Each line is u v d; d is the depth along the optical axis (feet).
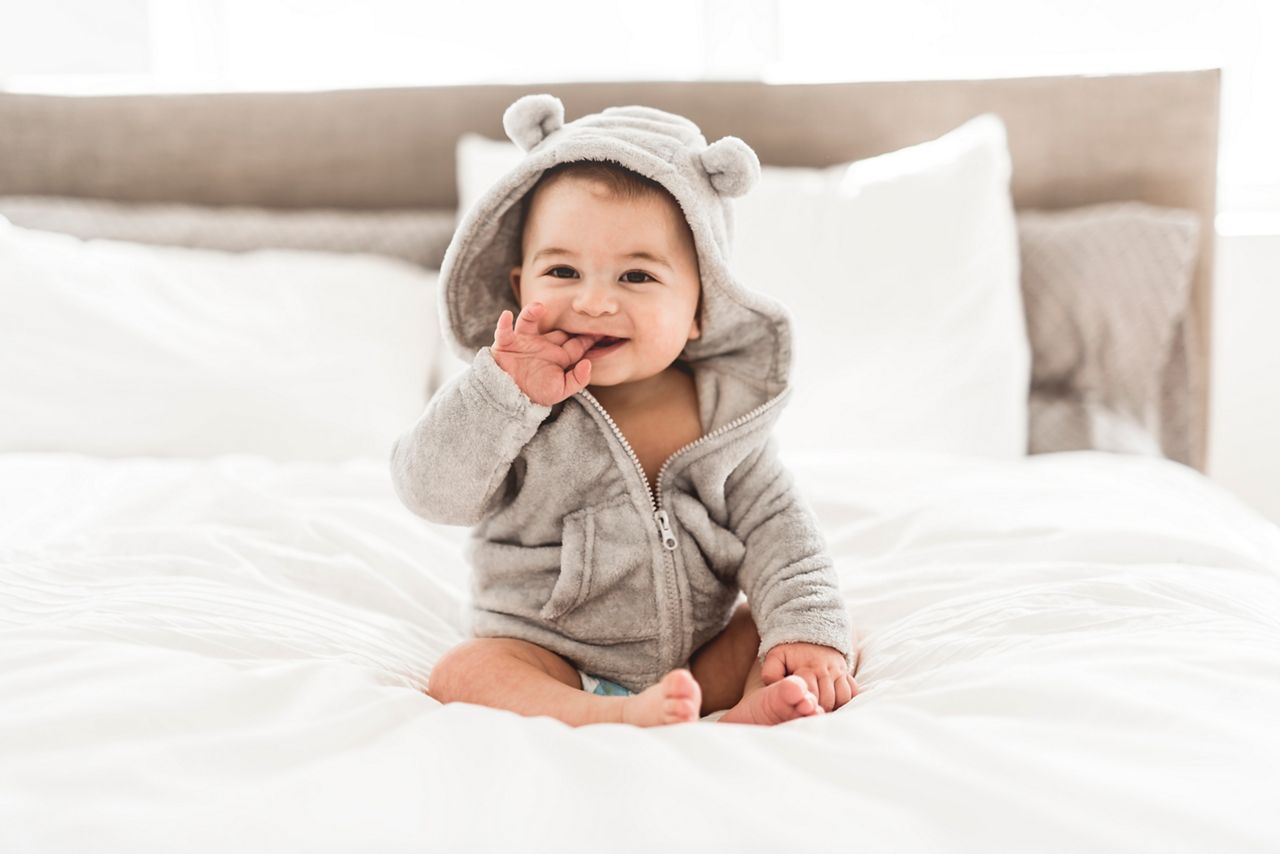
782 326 3.38
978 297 6.03
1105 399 6.30
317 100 7.24
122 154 7.20
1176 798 1.77
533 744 2.10
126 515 4.33
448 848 1.65
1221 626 2.79
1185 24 7.98
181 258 6.24
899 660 2.95
